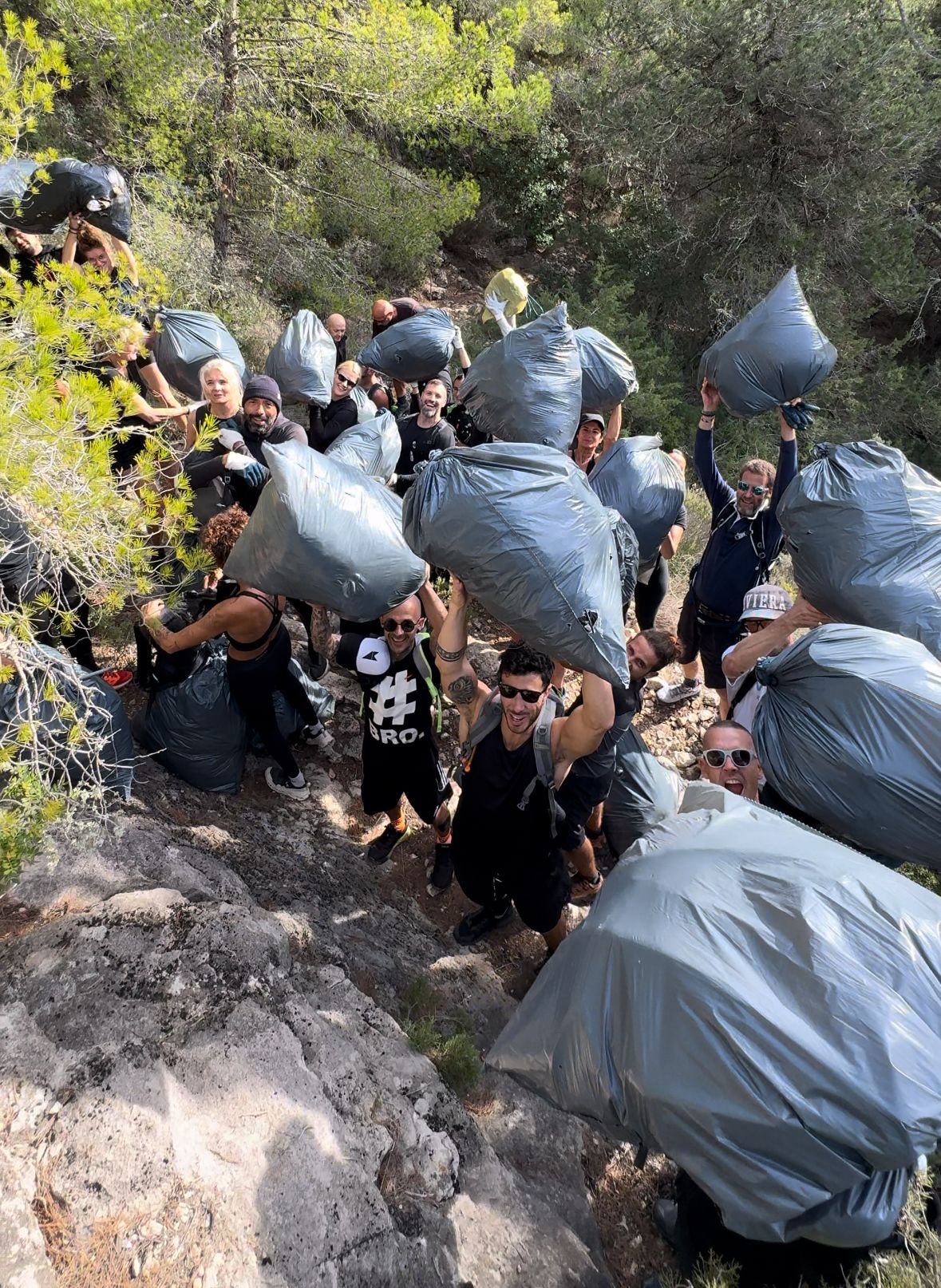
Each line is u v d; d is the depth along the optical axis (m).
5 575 2.61
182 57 6.94
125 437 2.52
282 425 4.05
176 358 4.84
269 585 3.12
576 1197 2.84
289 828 3.93
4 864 2.31
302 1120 2.20
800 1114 1.81
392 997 3.16
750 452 10.05
